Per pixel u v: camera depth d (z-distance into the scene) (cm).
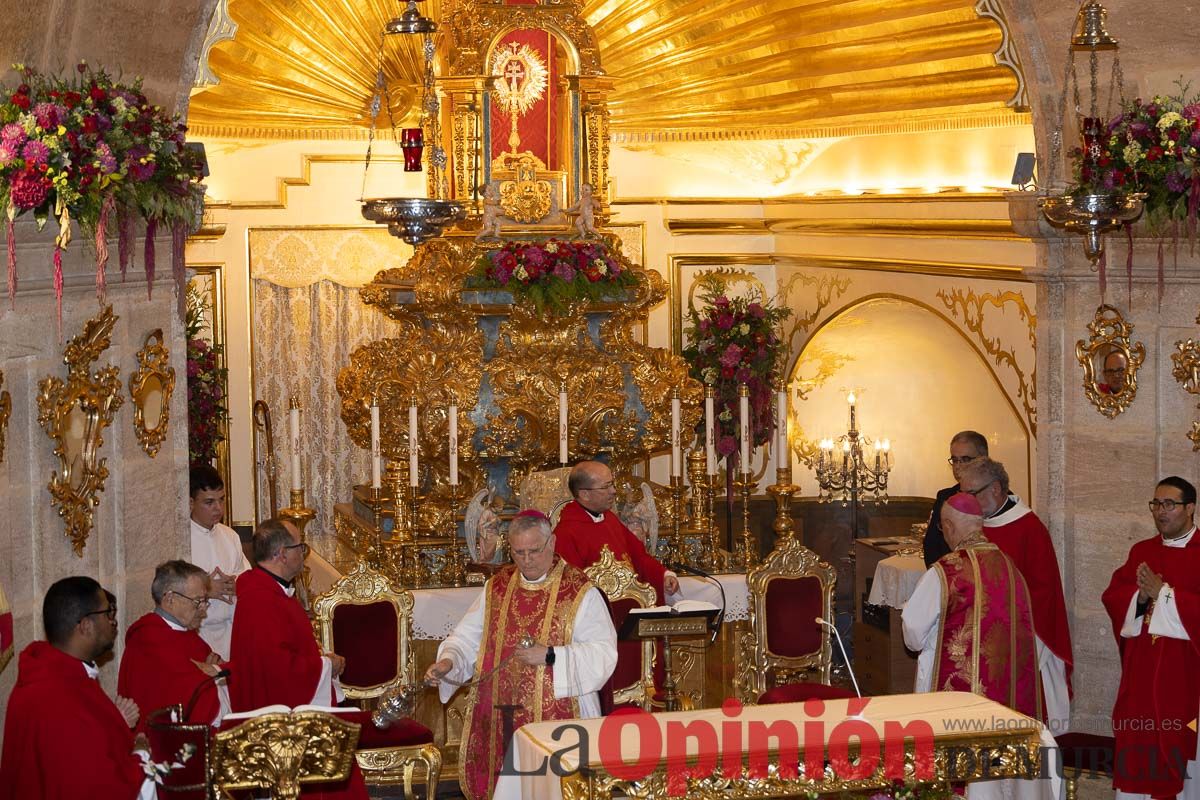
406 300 991
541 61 1032
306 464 1238
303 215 1216
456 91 1014
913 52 1072
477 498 905
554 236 1007
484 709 623
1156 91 793
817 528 1323
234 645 662
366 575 755
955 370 1188
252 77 1149
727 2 1168
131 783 538
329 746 507
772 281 1318
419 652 902
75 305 658
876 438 1281
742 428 955
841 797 521
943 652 714
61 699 532
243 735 497
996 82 1025
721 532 1306
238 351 1203
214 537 821
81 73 641
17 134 550
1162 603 691
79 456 670
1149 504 778
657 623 648
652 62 1229
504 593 630
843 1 1090
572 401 970
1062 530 858
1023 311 969
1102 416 835
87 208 577
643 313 1009
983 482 760
